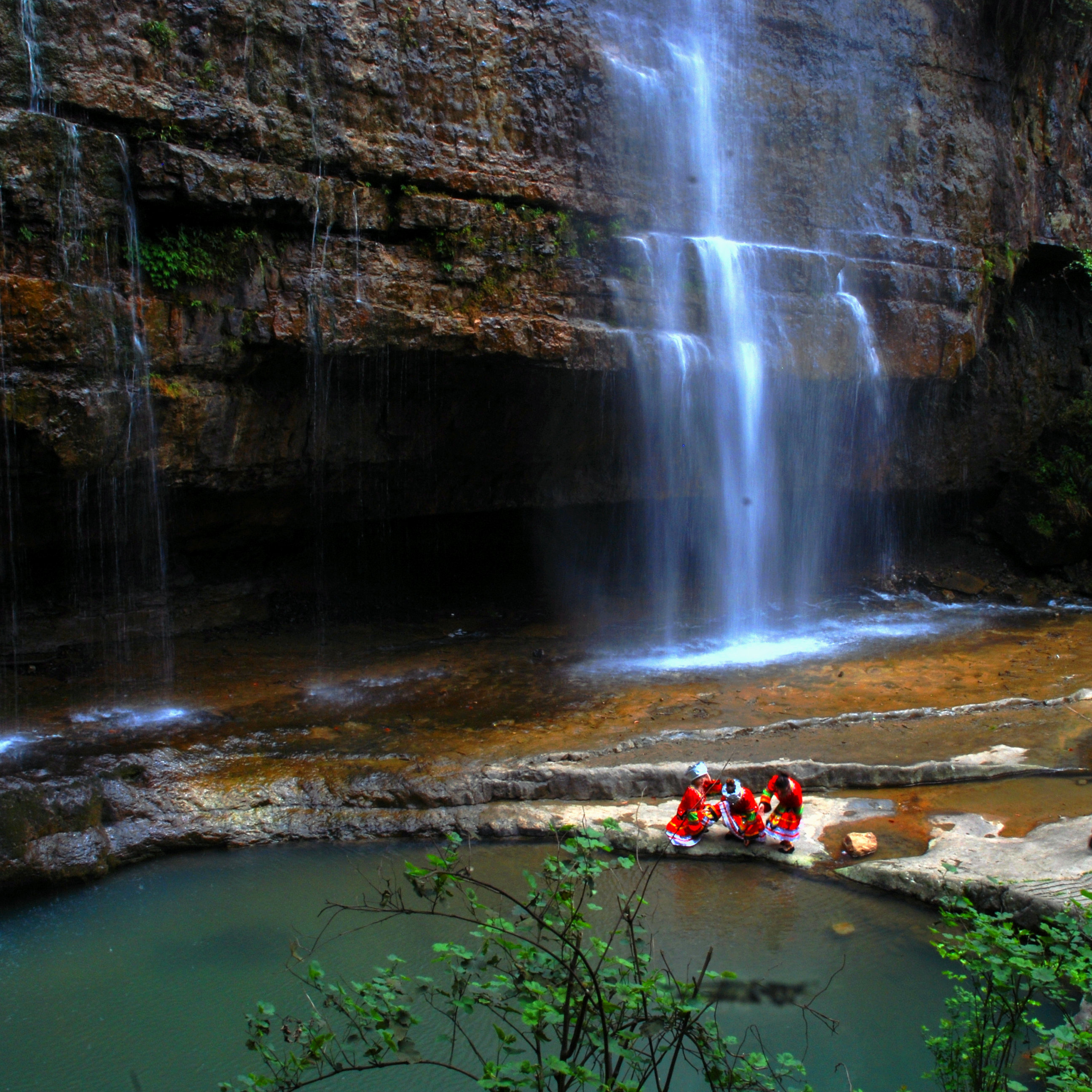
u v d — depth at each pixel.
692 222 13.02
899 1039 4.44
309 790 7.12
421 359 10.70
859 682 10.38
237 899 5.96
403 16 10.45
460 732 8.55
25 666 9.61
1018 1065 4.10
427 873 3.25
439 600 13.30
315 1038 3.45
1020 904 5.20
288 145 9.55
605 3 12.20
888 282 14.24
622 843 6.47
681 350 12.09
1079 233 17.17
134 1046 4.49
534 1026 3.24
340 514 11.81
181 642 10.81
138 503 9.54
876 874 5.88
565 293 11.43
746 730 8.52
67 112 8.38
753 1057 3.34
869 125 14.71
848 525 16.16
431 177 10.45
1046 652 11.88
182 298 9.09
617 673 10.75
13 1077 4.28
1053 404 17.19
